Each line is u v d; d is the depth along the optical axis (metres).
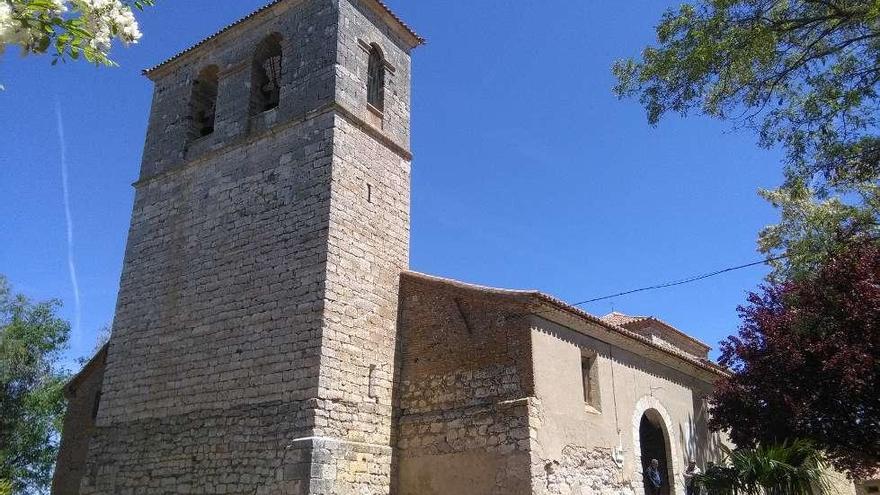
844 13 13.69
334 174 20.94
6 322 40.00
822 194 16.11
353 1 24.22
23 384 39.81
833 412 20.58
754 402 22.27
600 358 21.69
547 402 18.45
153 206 25.12
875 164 15.16
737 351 22.81
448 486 18.53
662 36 15.33
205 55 26.69
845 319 19.70
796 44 14.80
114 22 6.62
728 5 14.59
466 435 18.70
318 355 18.70
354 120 22.39
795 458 18.03
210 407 20.25
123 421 22.14
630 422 22.09
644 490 21.62
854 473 21.81
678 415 25.25
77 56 6.61
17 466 39.03
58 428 40.88
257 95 24.69
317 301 19.42
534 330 18.97
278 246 21.03
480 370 19.27
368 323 20.52
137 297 23.88
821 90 14.67
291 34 24.20
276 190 21.89
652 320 33.66
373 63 25.28
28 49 6.10
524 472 17.19
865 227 21.36
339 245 20.36
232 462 19.03
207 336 21.39
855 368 18.88
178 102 26.62
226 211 22.89
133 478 20.98
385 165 23.34
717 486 17.81
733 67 14.87
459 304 20.50
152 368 22.28
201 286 22.33
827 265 20.94
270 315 20.22
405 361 21.03
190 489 19.56
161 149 26.09
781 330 21.69
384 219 22.53
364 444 18.95
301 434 18.02
